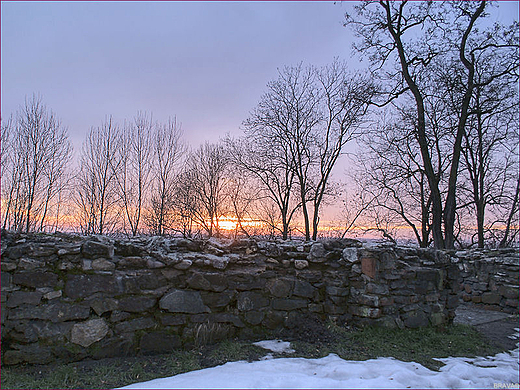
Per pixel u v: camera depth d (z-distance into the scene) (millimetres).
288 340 5141
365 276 5703
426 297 6156
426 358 4699
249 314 5254
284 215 20719
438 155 17219
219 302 5082
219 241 5758
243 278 5320
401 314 5801
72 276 4391
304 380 3584
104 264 4590
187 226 20391
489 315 8172
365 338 5203
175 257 4977
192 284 4949
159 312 4734
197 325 4883
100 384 3668
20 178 15719
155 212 19516
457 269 6750
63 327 4230
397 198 18703
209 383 3498
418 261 6371
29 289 4207
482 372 4223
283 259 5859
